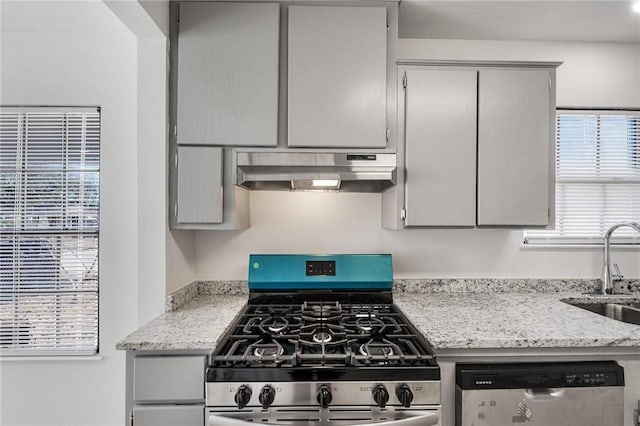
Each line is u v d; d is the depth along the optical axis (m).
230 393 1.17
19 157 2.02
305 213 2.12
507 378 1.26
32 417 2.00
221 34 1.71
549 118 1.78
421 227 1.77
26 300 2.02
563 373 1.28
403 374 1.18
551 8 1.79
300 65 1.72
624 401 1.32
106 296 2.02
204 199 1.70
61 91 2.02
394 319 1.62
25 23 1.92
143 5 1.45
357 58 1.74
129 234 2.03
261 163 1.66
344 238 2.13
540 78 1.78
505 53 2.15
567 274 2.15
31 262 2.03
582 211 2.15
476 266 2.15
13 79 2.02
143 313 1.69
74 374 2.01
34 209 2.03
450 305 1.80
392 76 1.76
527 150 1.77
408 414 1.17
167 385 1.24
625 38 2.10
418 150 1.75
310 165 1.67
